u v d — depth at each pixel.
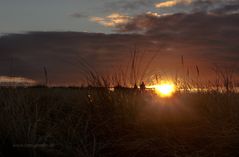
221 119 6.90
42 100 8.44
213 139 6.16
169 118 7.11
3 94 7.86
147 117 7.09
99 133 6.57
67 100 8.30
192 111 7.35
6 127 6.18
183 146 5.99
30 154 5.69
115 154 5.94
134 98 7.61
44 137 6.10
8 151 5.79
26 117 6.63
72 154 5.72
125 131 6.68
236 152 5.85
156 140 6.15
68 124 6.69
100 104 7.48
